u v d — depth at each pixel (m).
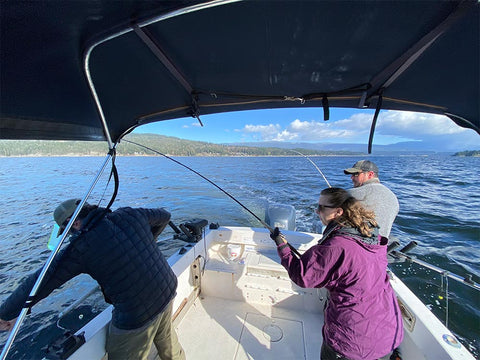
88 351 1.17
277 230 1.27
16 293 0.97
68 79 0.97
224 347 1.71
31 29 0.69
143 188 13.48
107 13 0.72
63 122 1.17
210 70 1.21
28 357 2.90
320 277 1.00
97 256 1.05
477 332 2.65
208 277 2.20
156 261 1.28
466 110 1.32
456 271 3.77
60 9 0.66
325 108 1.50
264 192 11.09
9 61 0.76
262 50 1.05
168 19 0.84
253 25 0.89
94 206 1.19
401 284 1.66
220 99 1.56
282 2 0.78
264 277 2.10
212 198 10.29
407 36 0.90
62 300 3.79
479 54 0.91
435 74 1.12
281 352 1.67
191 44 1.00
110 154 1.25
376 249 1.00
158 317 1.26
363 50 1.02
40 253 5.67
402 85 1.27
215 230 2.56
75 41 0.81
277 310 2.06
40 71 0.86
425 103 1.41
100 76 1.07
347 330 0.99
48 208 9.74
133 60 1.04
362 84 1.33
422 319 1.28
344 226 1.01
